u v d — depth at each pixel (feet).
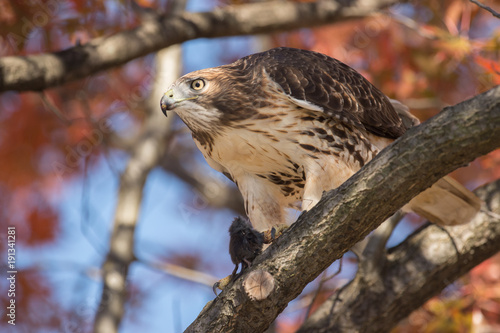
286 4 41.01
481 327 34.99
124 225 42.83
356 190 23.82
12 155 46.39
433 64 41.50
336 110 30.07
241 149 30.86
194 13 39.22
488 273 35.73
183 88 30.94
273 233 29.07
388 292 31.42
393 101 35.78
